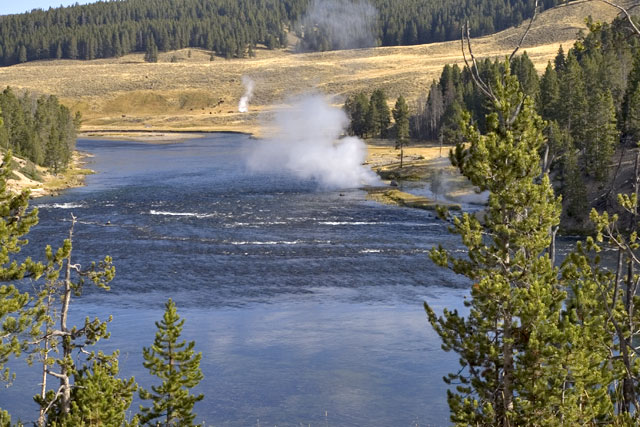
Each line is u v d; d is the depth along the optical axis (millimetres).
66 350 28797
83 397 28078
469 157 22156
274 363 45688
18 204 25328
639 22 13945
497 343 22172
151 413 33156
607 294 19969
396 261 71438
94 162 171625
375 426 37188
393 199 112688
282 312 55969
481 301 21609
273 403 40062
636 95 85062
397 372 44125
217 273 67188
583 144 106375
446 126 183250
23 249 74562
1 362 26406
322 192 121812
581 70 128875
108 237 82062
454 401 22469
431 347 48094
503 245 21891
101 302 57750
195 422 37812
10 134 144250
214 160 175125
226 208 104312
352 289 62062
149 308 56719
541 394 19891
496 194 21922
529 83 133625
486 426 21281
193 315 55250
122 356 46688
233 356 46812
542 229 21406
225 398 40688
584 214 86000
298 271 67938
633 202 16297
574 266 21188
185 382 33250
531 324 20922
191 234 84625
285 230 87500
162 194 118688
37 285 59844
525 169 21594
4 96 154250
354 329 51906
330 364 45469
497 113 22125
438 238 82438
